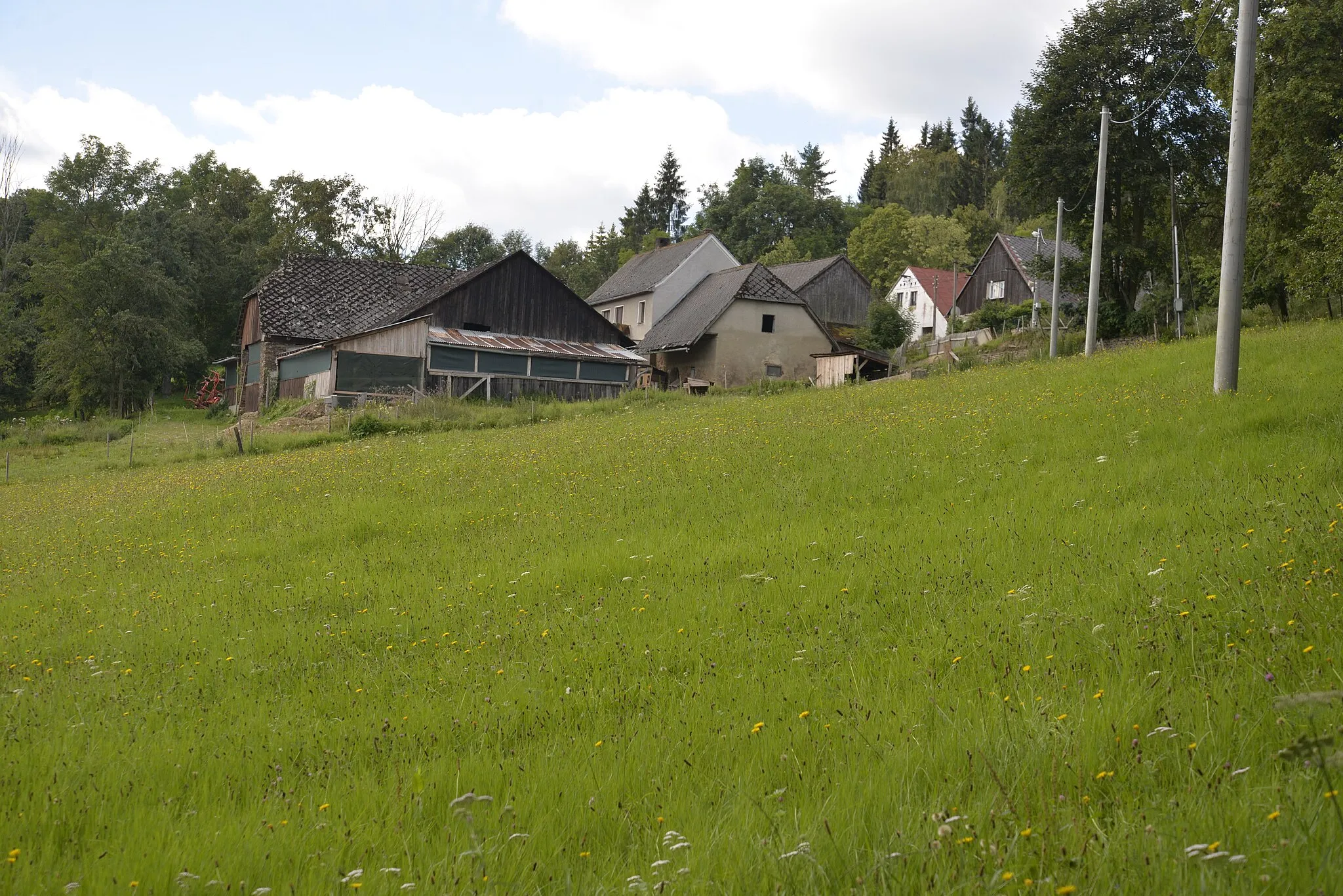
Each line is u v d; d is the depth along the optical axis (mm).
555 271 116688
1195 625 6316
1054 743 4695
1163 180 40812
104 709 7504
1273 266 33531
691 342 50281
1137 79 41406
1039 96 42875
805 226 103500
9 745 6555
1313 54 30062
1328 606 6109
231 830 4875
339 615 10289
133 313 56406
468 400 41219
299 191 82562
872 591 8508
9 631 10930
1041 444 14383
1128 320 41531
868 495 12922
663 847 4344
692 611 8672
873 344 54594
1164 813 4047
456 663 8039
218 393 61094
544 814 4883
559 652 7965
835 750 5223
